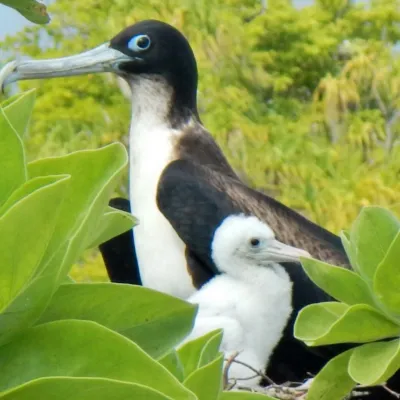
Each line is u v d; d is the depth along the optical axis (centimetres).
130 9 2306
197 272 1113
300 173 2047
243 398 381
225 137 2097
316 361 1104
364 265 545
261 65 2453
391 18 2773
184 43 1212
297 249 1080
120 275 1231
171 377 309
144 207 1145
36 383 296
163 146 1177
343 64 2683
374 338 557
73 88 2275
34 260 301
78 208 318
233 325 1020
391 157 2211
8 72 1159
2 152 314
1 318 309
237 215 1082
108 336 315
